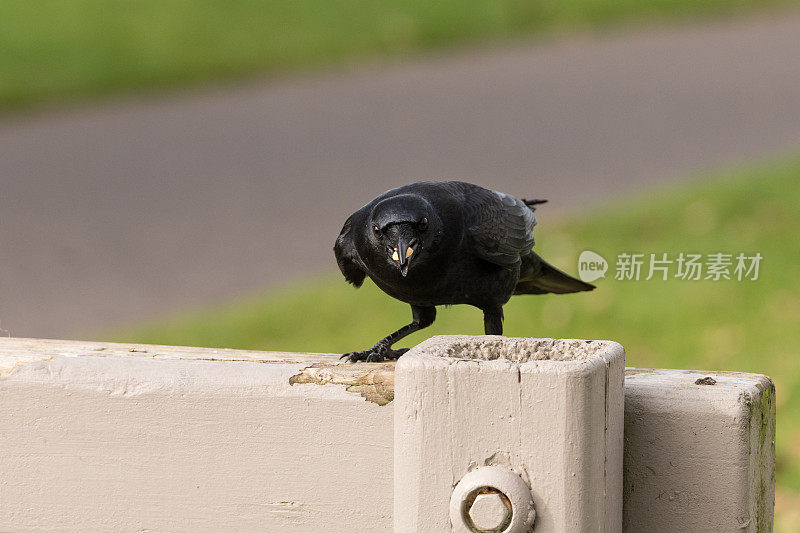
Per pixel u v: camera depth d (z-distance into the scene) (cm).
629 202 1593
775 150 1919
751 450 288
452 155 2125
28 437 321
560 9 3481
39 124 2536
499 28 3356
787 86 2570
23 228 1775
